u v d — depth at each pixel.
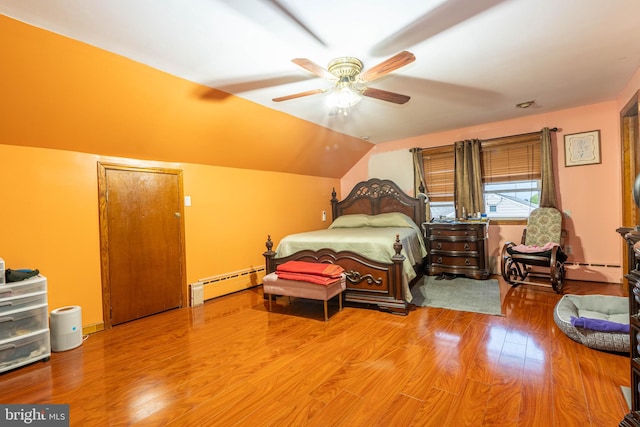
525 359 2.10
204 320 3.12
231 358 2.26
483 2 1.78
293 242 3.65
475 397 1.71
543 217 4.02
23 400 1.80
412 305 3.32
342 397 1.76
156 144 3.20
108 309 2.98
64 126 2.54
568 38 2.21
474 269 4.23
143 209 3.27
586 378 1.85
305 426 1.54
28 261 2.55
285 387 1.87
